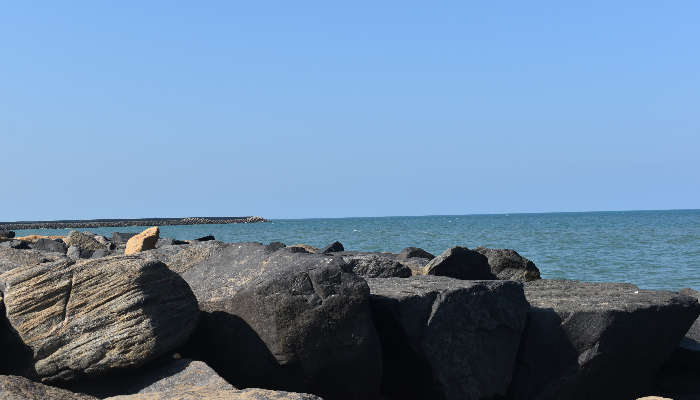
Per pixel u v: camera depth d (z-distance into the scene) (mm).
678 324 8453
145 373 6094
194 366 5992
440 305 7176
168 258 8594
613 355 7824
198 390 5391
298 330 6332
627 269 25469
